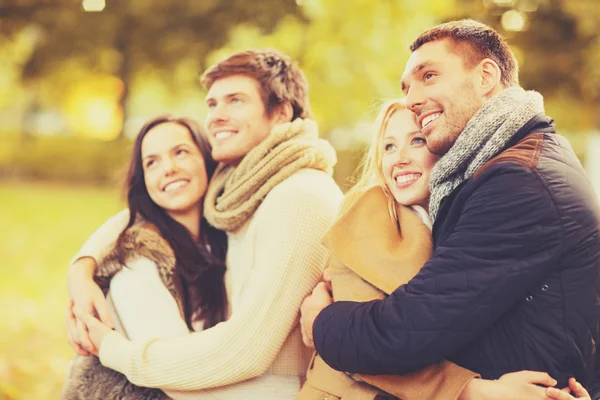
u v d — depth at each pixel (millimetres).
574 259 1873
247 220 2650
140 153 2795
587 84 16016
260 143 2670
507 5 12570
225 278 2713
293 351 2463
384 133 2299
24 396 4590
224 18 17609
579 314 1883
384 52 9906
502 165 1885
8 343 5793
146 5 18266
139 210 2760
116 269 2592
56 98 25609
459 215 1966
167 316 2510
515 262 1843
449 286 1862
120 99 22328
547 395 1833
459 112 2043
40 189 19641
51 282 8219
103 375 2457
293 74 2820
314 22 10320
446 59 2057
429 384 1955
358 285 2139
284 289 2352
